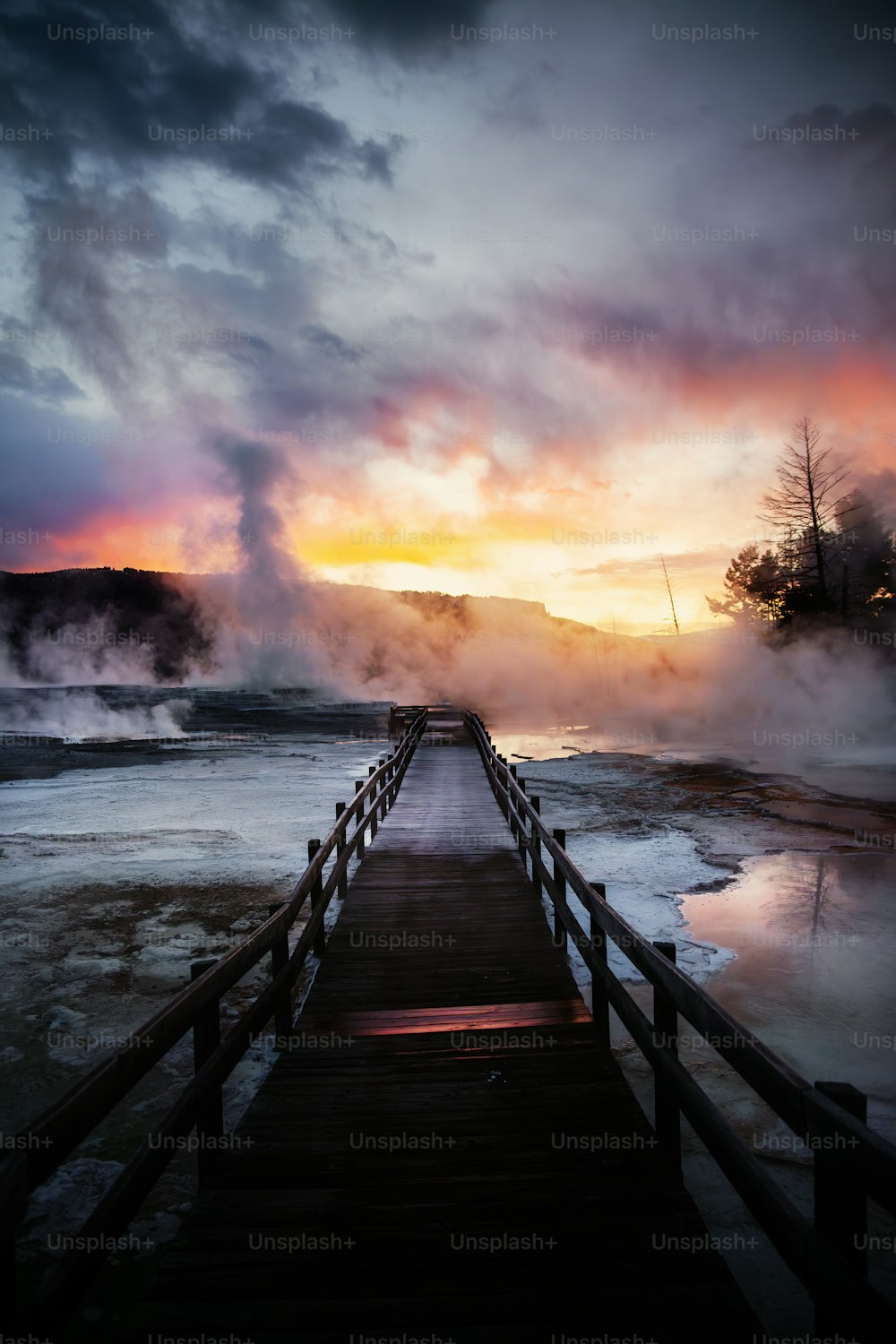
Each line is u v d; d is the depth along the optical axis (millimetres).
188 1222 2832
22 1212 1756
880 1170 1646
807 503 32094
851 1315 1717
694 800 15984
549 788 17844
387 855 9875
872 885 9500
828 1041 5285
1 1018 5750
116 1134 4191
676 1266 2568
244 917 8227
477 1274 2535
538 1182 3076
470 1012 5027
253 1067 4898
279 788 18516
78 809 15586
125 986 6371
